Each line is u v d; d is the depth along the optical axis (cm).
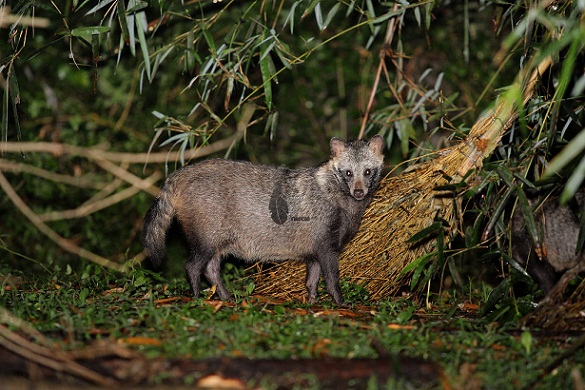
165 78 1317
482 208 886
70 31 877
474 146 907
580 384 538
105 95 1303
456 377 580
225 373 573
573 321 770
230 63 1004
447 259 917
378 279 988
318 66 1395
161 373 570
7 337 613
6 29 1221
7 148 918
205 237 950
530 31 831
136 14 917
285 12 1312
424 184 941
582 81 534
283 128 1416
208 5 1239
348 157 964
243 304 841
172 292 969
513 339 685
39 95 1278
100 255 1277
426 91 1159
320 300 999
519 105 664
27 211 987
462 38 1372
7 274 1039
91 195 1280
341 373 579
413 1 1033
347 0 1180
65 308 751
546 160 880
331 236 961
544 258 924
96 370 576
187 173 959
